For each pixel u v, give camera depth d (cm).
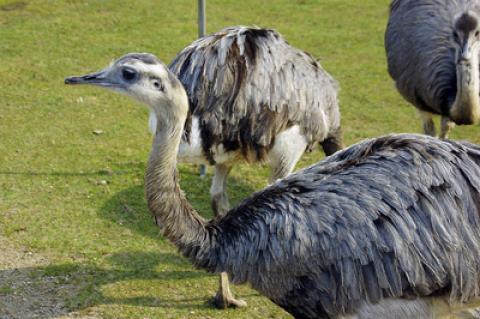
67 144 1507
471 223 795
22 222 1237
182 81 1010
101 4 2397
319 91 1094
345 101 1741
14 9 2325
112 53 1991
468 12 1272
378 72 1916
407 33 1438
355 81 1855
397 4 1503
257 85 1016
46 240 1191
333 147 1170
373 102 1739
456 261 786
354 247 785
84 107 1673
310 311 831
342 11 2388
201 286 1097
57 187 1349
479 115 1304
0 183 1353
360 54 2036
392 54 1473
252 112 1012
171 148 801
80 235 1208
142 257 1158
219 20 2256
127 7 2378
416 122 1639
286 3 2453
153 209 816
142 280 1104
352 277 791
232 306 1049
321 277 803
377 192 795
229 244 836
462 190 798
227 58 1013
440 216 786
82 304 1046
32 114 1631
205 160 1037
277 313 1042
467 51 1255
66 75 1841
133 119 1628
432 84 1372
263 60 1030
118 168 1423
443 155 807
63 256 1154
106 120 1617
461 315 844
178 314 1032
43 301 1052
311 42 2106
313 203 810
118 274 1115
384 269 783
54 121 1603
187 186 1376
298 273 809
